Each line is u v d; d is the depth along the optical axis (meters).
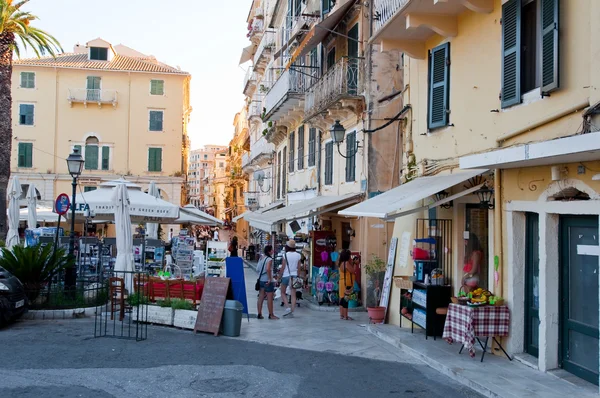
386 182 15.37
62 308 12.76
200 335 11.02
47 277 13.23
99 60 45.69
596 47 6.85
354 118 16.70
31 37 22.89
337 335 11.34
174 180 45.78
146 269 19.62
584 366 7.57
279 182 29.50
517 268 8.77
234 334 10.95
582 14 7.25
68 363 8.46
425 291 10.44
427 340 10.19
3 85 20.78
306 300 16.78
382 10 12.38
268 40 32.88
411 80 12.70
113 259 19.20
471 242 10.43
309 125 22.00
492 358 8.81
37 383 7.39
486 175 9.58
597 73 6.82
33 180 43.69
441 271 10.70
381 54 15.66
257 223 17.80
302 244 21.33
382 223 15.62
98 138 44.91
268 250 13.64
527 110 8.42
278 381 7.73
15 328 11.17
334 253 17.03
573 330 7.78
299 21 22.69
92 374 7.87
